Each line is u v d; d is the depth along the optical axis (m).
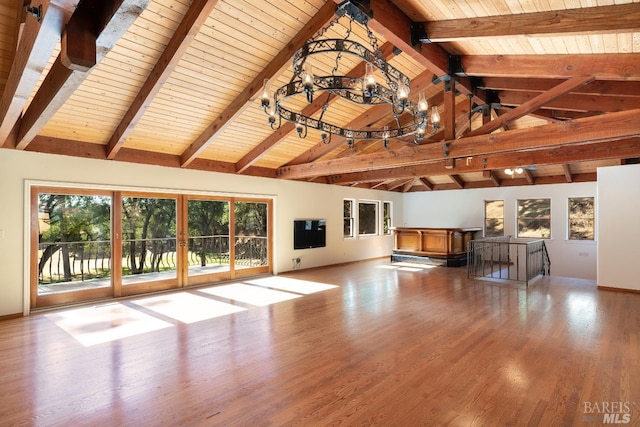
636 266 6.17
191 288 6.71
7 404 2.60
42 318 4.77
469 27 3.44
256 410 2.50
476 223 11.21
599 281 6.52
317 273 8.48
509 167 7.11
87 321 4.61
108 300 5.74
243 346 3.71
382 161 6.22
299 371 3.12
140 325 4.44
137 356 3.46
